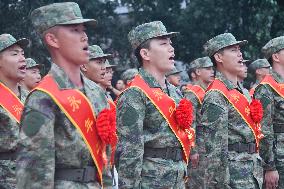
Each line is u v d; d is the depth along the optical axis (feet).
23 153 11.01
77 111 11.59
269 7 48.47
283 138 22.65
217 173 18.48
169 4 51.47
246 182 18.92
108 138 11.88
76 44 11.91
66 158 11.41
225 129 18.66
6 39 19.07
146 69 17.15
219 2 49.78
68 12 11.88
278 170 22.52
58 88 11.59
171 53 17.15
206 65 34.50
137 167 15.55
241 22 49.96
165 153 16.40
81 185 11.57
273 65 23.65
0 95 18.54
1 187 17.93
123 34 51.06
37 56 44.62
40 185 10.80
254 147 19.60
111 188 12.59
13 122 18.29
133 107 15.98
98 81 22.77
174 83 36.40
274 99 22.66
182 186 16.79
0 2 45.14
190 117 16.74
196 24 50.88
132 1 51.26
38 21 12.12
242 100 19.54
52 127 11.12
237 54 20.08
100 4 50.08
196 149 22.95
